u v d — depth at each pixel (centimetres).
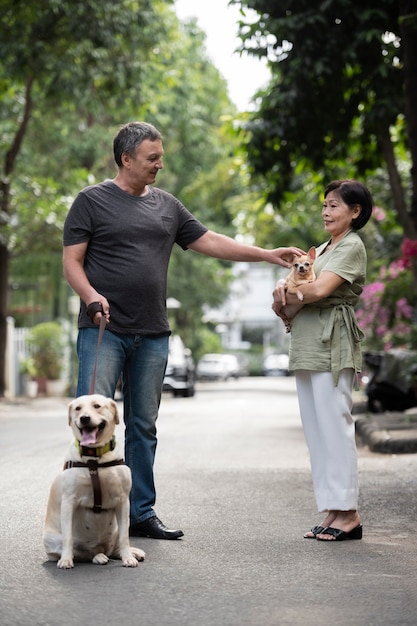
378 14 1471
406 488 891
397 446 1207
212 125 4459
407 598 500
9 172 2728
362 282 678
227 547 628
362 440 1386
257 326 9731
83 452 553
